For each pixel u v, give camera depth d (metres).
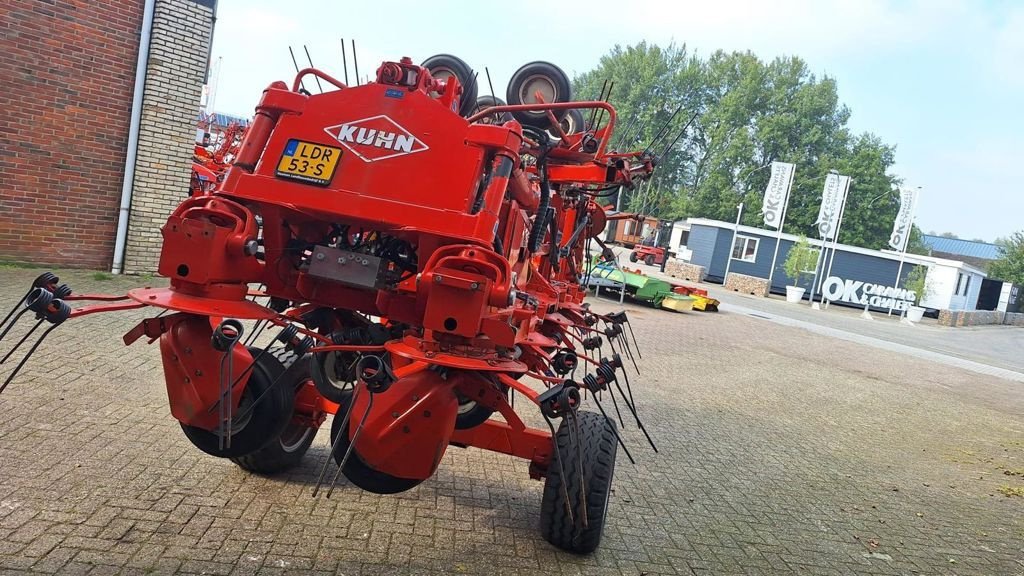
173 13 10.20
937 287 38.47
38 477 3.78
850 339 20.61
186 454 4.41
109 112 10.07
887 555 4.79
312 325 4.21
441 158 3.43
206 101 34.00
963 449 8.69
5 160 9.31
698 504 5.21
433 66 5.67
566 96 6.25
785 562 4.39
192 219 3.15
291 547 3.48
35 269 9.59
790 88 60.59
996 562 4.98
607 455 3.78
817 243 38.25
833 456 7.34
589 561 3.88
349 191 3.40
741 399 9.67
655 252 38.59
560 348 4.44
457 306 2.96
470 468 5.12
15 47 9.16
